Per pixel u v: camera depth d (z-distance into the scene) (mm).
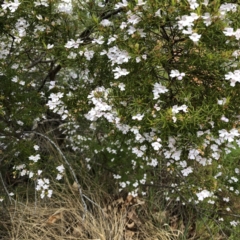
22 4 1666
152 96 1552
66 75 2584
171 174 2771
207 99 1542
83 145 2783
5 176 2480
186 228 2658
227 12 1382
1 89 2102
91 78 1978
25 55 2346
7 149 2311
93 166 2891
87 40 1920
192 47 1402
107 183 2842
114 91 1671
